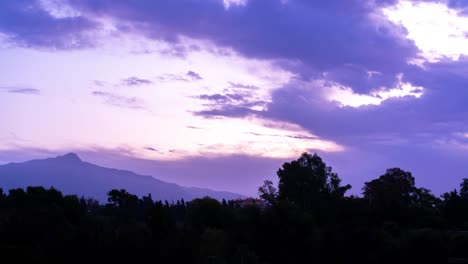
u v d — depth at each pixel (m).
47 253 44.66
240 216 67.12
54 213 52.75
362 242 64.19
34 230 48.59
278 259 61.97
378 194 103.06
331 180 101.38
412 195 113.12
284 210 65.88
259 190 101.75
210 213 67.56
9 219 50.59
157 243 50.09
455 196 101.12
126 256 47.41
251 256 55.44
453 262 65.06
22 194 72.81
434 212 92.44
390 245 65.00
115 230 54.06
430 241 64.56
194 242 51.50
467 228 88.94
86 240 46.91
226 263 53.19
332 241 63.59
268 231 63.50
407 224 86.06
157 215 57.19
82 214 66.06
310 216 67.56
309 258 62.62
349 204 82.44
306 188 97.62
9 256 43.78
